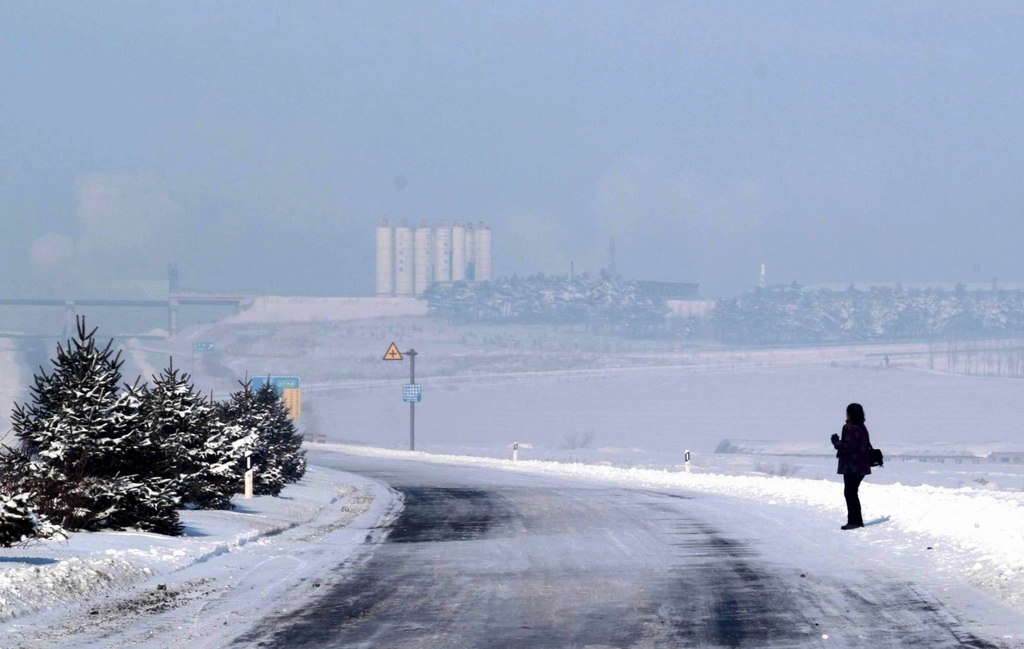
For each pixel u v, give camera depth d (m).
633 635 37.59
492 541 70.19
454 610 43.09
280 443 136.12
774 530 73.75
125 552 55.59
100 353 73.00
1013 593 44.25
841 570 53.31
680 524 79.81
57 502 66.38
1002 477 184.50
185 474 87.56
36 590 43.09
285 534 76.25
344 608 43.66
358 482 147.00
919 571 51.97
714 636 37.28
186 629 39.12
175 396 91.56
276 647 35.94
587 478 154.00
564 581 51.12
